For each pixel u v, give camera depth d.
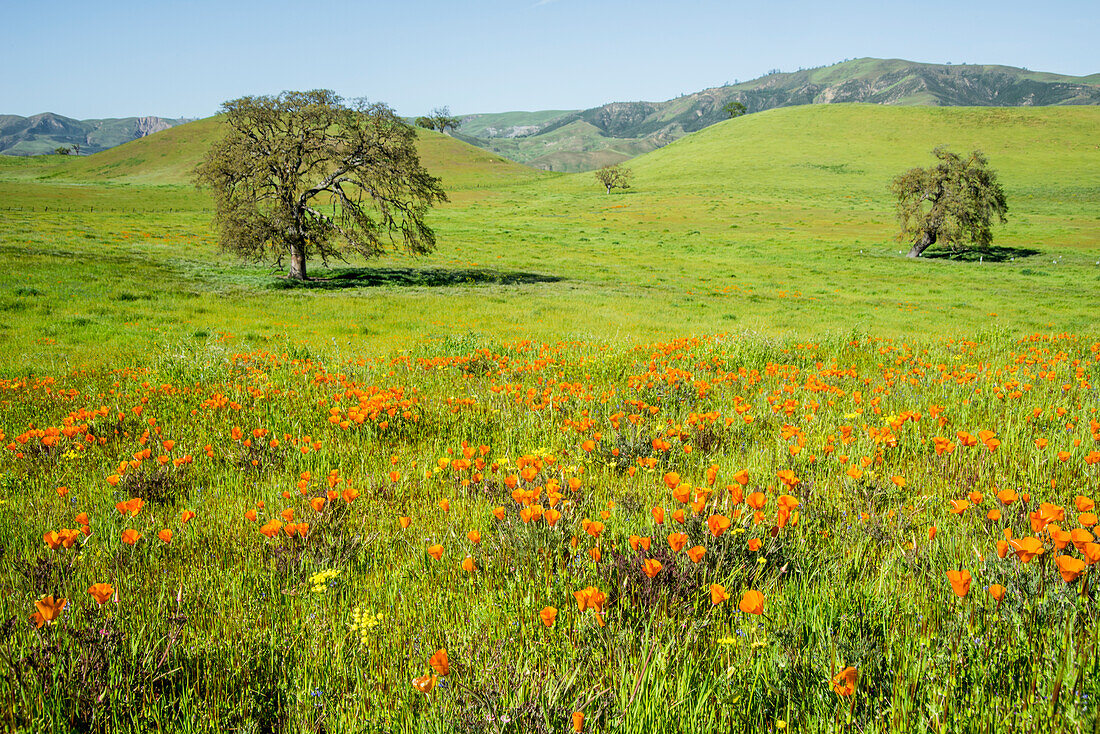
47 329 16.39
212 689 2.11
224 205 27.53
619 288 32.44
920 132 129.62
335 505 3.59
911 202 49.31
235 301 23.44
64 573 2.84
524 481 3.80
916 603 2.38
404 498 3.93
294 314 21.62
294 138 27.06
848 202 81.12
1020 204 76.50
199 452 4.98
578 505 3.53
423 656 2.24
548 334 18.22
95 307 19.91
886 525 3.16
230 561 3.12
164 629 2.40
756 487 3.68
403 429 5.59
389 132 29.34
